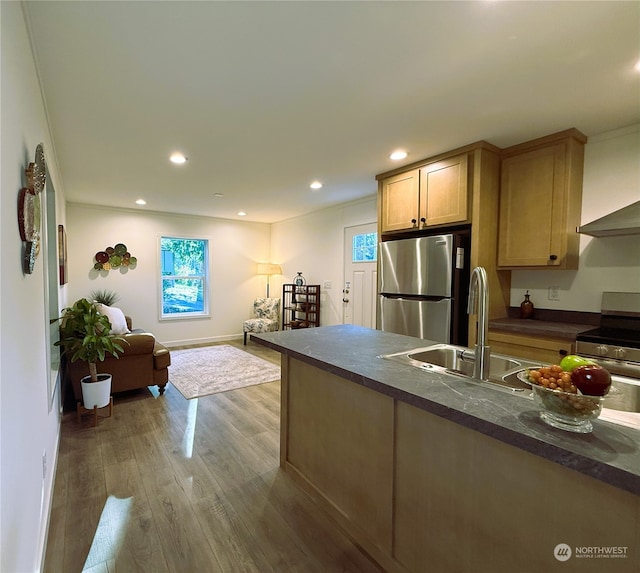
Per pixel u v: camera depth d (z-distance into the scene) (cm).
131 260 539
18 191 122
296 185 396
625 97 203
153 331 566
